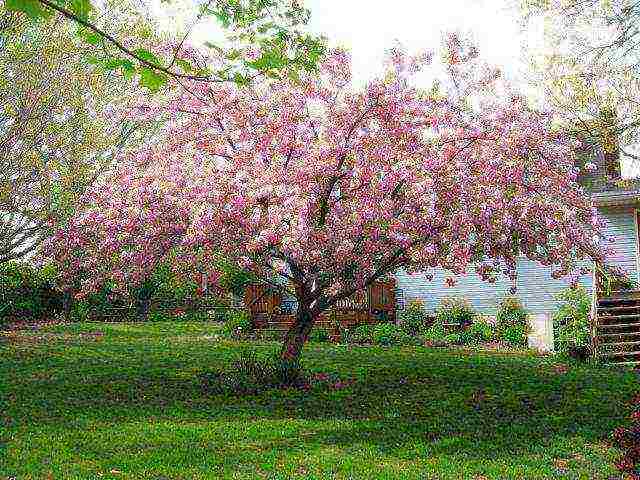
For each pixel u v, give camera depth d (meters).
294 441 8.23
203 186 10.35
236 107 11.14
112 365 14.29
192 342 19.00
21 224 15.28
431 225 10.21
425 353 16.75
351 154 10.17
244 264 10.50
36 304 25.66
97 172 15.54
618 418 9.62
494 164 10.63
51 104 14.52
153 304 28.84
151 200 10.82
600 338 15.49
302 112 10.90
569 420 9.52
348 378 12.79
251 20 4.67
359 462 7.39
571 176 11.56
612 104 13.81
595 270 16.19
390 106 10.36
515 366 14.47
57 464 7.09
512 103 11.02
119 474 6.83
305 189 10.17
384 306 21.52
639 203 19.30
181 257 11.10
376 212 10.05
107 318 27.19
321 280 11.26
